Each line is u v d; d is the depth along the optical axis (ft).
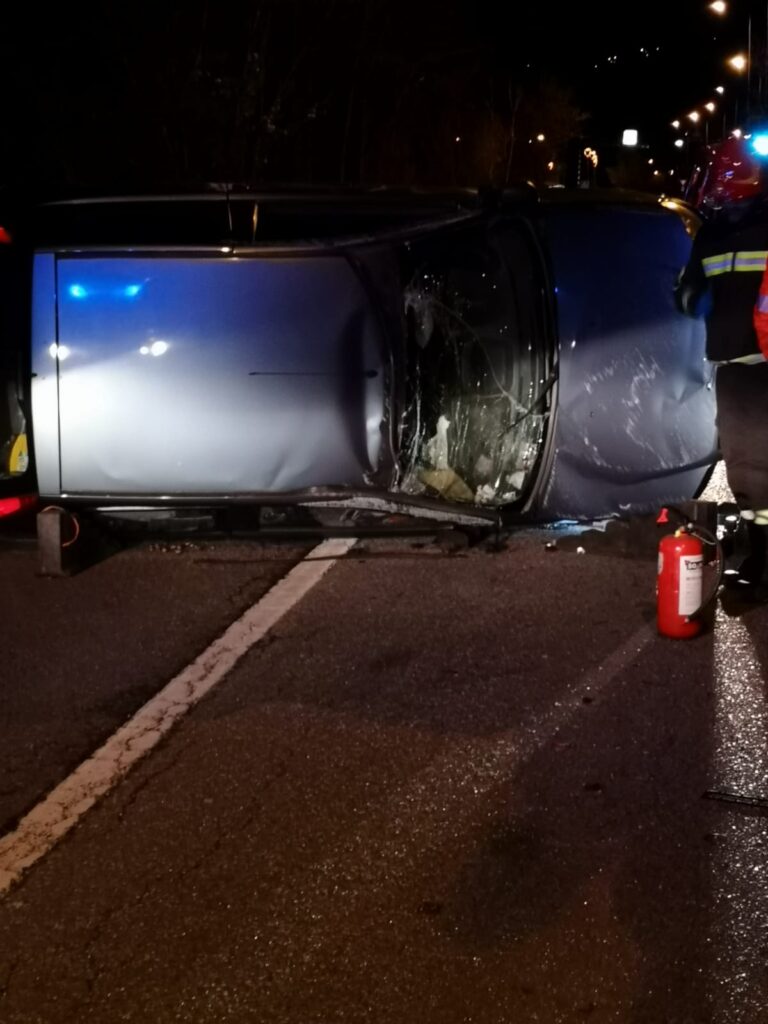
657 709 15.38
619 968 10.00
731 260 18.67
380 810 12.76
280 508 22.22
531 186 20.92
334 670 16.99
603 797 12.98
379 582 21.26
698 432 22.11
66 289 20.52
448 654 17.54
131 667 17.29
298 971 10.03
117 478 20.92
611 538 22.65
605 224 21.63
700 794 13.03
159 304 20.61
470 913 10.81
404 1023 9.37
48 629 18.98
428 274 22.53
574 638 18.13
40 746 14.62
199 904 11.03
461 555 22.89
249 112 76.13
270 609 19.83
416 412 22.50
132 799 13.14
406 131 119.55
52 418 20.67
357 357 20.88
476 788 13.24
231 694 16.17
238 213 22.16
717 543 18.08
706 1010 9.47
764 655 17.29
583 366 21.06
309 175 96.94
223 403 20.74
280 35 84.33
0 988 9.89
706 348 19.48
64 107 69.77
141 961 10.20
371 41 101.19
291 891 11.21
